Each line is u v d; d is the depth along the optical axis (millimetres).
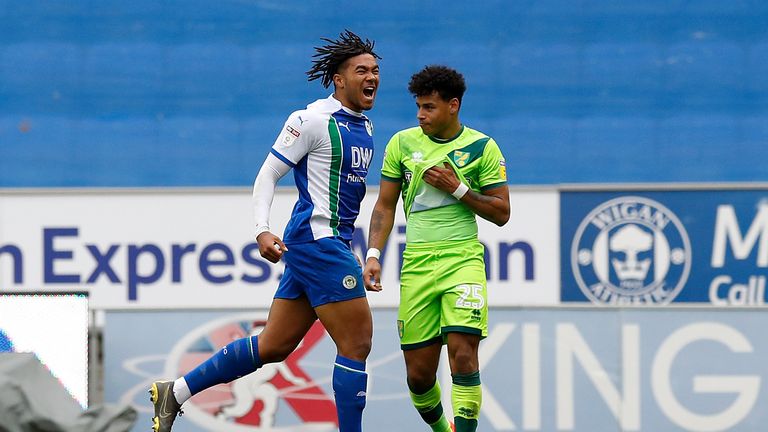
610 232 32688
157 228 33000
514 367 26266
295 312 17844
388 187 19750
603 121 43844
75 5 45000
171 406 17875
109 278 33094
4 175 43594
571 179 43500
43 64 44469
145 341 26484
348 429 17469
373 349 26062
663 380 26156
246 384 26125
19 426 15133
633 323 26203
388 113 44000
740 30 44281
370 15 45031
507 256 32719
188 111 44219
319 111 17312
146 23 45062
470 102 44188
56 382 16203
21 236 33219
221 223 32906
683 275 32688
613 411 26172
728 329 26141
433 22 44875
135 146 43875
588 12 44656
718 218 32656
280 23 45062
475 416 19203
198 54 44719
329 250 17203
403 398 25984
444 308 19156
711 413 26109
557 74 44344
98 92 44312
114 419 15633
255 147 43969
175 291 32938
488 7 44781
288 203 31969
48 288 33094
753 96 43938
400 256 31547
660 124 43812
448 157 19234
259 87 44500
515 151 43688
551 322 26266
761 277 32562
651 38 44438
